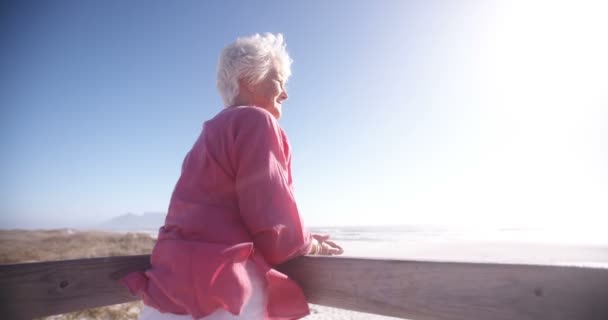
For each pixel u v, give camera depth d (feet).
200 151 4.51
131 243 86.63
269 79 5.02
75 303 4.57
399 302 3.62
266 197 3.92
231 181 4.22
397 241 177.17
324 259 4.24
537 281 2.91
